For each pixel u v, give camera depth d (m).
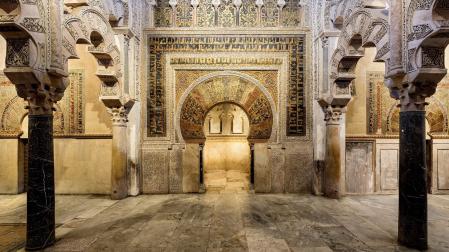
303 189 7.46
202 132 7.54
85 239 4.31
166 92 7.52
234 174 10.24
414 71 3.89
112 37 6.16
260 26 7.56
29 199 3.99
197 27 7.52
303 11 7.54
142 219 5.25
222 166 11.15
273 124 7.52
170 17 7.57
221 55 7.54
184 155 7.49
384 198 6.91
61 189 7.45
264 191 7.45
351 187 7.38
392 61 4.18
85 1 4.92
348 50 5.81
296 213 5.60
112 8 6.11
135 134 7.20
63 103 7.46
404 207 4.07
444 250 3.92
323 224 4.95
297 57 7.54
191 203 6.39
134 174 7.18
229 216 5.42
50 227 4.11
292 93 7.53
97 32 5.48
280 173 7.47
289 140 7.50
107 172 7.45
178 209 5.91
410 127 4.07
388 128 7.51
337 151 6.80
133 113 7.18
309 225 4.90
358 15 5.26
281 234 4.48
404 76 4.06
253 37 7.55
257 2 7.52
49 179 4.10
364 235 4.44
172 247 4.01
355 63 6.21
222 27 7.54
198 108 7.54
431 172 7.60
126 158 7.07
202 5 7.58
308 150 7.44
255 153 7.49
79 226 4.89
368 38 4.92
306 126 7.51
